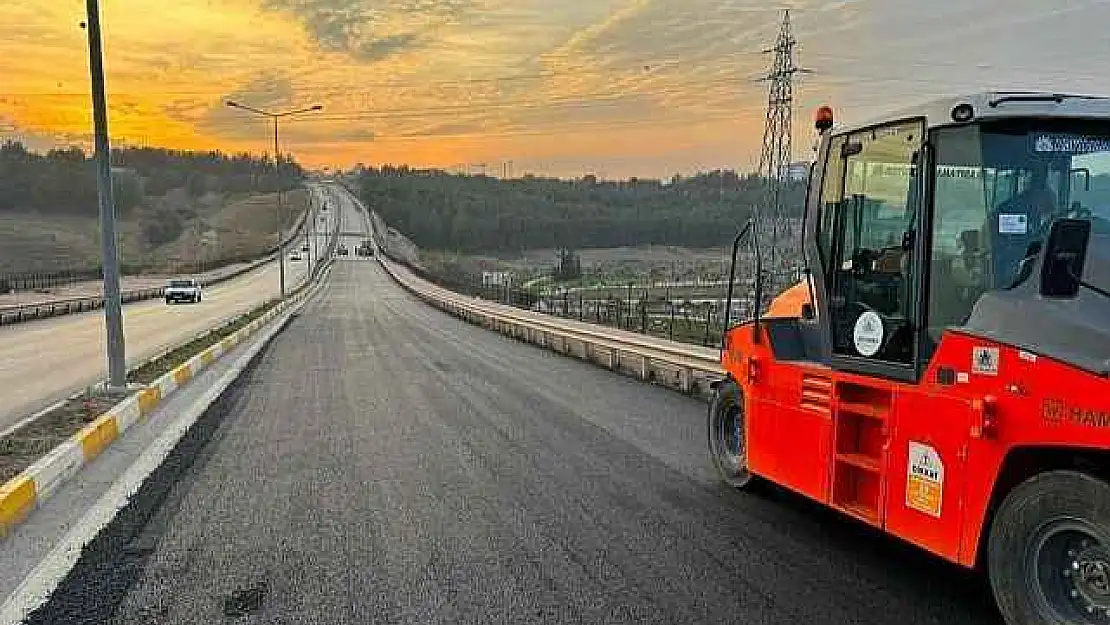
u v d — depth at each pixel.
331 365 19.09
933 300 5.20
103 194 13.52
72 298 50.28
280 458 9.19
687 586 5.43
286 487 7.92
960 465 4.82
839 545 6.25
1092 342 4.20
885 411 5.48
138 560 5.93
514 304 39.47
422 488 7.87
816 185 6.55
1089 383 4.11
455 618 4.93
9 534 6.54
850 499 5.88
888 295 5.66
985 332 4.71
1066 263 4.47
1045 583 4.41
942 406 4.96
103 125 13.59
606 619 4.91
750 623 4.86
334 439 10.23
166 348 23.97
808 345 6.95
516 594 5.29
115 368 13.48
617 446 9.76
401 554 6.04
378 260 107.31
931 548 5.03
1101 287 4.40
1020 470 4.64
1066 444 4.21
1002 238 4.89
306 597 5.26
